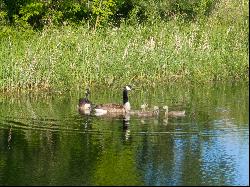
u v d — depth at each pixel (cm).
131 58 3134
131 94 2773
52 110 2412
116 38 3288
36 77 2936
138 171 1711
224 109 2345
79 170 1730
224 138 1931
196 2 3869
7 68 2886
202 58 3189
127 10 4259
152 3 3966
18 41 3272
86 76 3045
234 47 3250
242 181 1622
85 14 4141
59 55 3062
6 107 2505
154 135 1986
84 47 3136
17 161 1823
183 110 2336
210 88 2895
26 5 3859
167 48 3216
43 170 1734
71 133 2042
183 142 1914
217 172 1680
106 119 2208
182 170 1709
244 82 3033
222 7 3700
